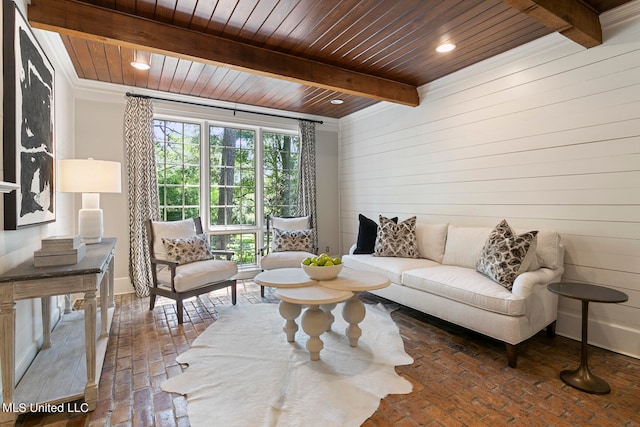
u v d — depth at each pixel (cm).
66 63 306
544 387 196
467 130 342
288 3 223
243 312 325
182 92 404
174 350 244
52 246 178
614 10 232
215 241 459
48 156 242
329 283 239
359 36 269
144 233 387
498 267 248
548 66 275
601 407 177
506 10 234
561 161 269
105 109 378
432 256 347
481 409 175
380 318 311
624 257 237
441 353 239
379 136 466
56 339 238
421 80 372
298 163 521
